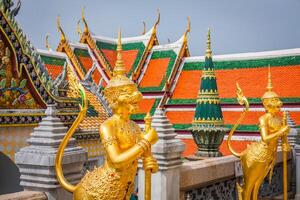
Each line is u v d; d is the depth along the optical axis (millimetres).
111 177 6457
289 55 29500
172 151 9727
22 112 14648
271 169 11594
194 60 33625
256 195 11633
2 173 15094
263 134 11211
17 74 14516
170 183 9812
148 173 6496
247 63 30750
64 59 28969
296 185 17016
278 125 11328
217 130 14266
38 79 15211
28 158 7504
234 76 30734
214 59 32000
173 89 33062
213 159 12250
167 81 32938
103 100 22672
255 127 27125
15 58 14383
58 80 17094
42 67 15508
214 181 12031
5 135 14602
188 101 31422
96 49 33969
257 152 11289
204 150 14531
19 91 14656
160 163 9664
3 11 13906
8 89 14250
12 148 14781
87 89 23125
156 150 9641
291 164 17625
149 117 6578
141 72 35062
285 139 11617
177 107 31703
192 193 11219
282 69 29422
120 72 6789
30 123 14922
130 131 6590
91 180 6578
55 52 28594
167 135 9734
